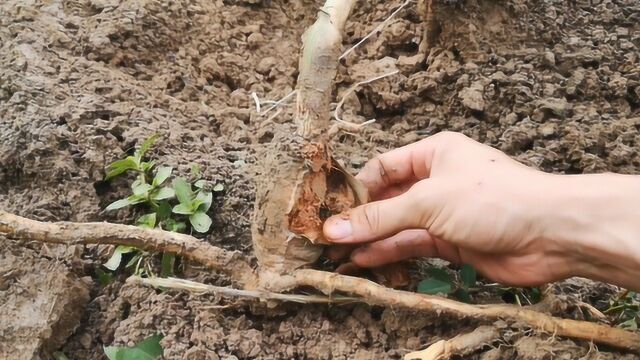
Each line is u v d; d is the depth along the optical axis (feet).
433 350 1.16
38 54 1.69
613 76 1.98
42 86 1.59
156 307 1.25
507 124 1.87
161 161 1.51
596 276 1.19
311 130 1.21
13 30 1.75
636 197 1.10
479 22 1.97
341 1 1.22
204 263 1.27
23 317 1.22
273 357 1.22
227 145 1.67
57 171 1.45
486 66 1.95
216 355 1.20
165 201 1.43
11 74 1.61
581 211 1.11
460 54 1.96
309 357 1.23
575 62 2.00
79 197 1.44
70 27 1.82
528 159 1.78
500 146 1.82
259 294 1.24
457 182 1.17
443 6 1.90
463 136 1.30
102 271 1.35
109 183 1.49
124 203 1.39
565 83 1.96
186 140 1.61
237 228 1.45
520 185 1.14
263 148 1.46
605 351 1.21
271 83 1.96
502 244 1.17
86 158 1.47
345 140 1.80
